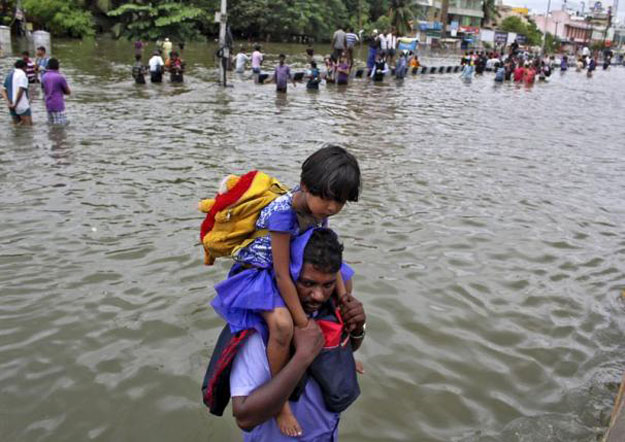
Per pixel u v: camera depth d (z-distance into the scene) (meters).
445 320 4.85
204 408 3.67
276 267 2.24
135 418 3.56
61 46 34.78
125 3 44.25
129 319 4.62
